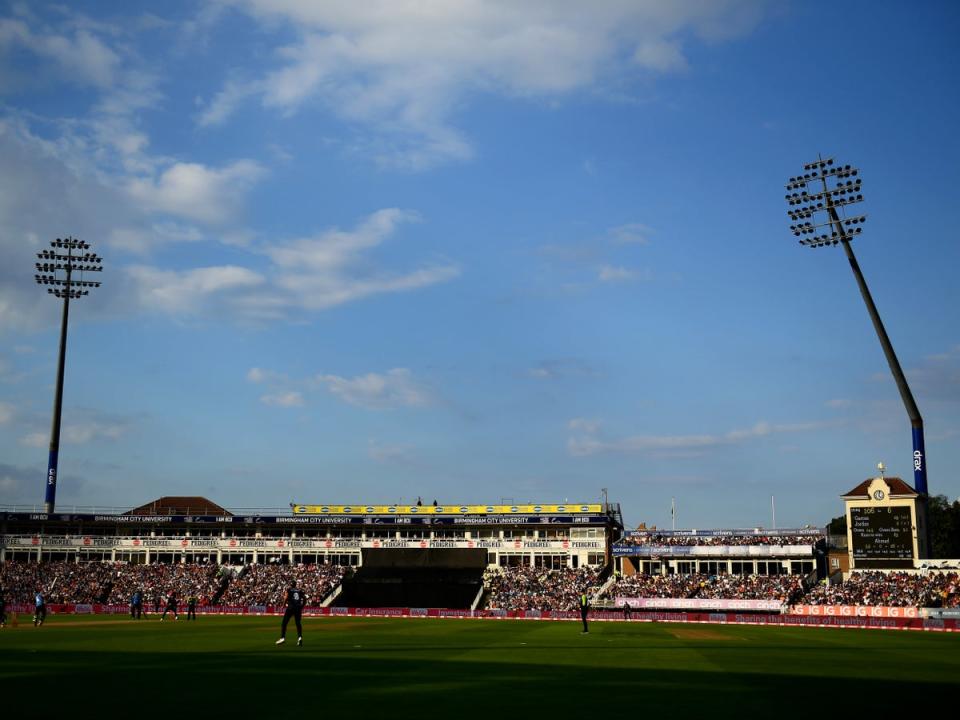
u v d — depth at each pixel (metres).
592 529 138.38
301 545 143.12
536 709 24.64
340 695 27.20
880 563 103.62
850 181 111.31
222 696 26.84
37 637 59.66
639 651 48.22
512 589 124.81
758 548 122.94
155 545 144.12
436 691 28.39
